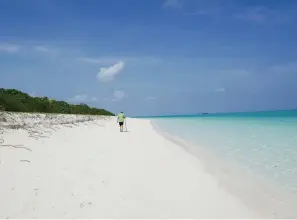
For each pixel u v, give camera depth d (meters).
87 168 8.60
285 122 37.72
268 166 9.95
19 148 9.98
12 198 5.81
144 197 6.63
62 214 5.40
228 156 11.99
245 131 23.97
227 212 5.99
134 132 25.00
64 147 11.66
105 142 15.09
